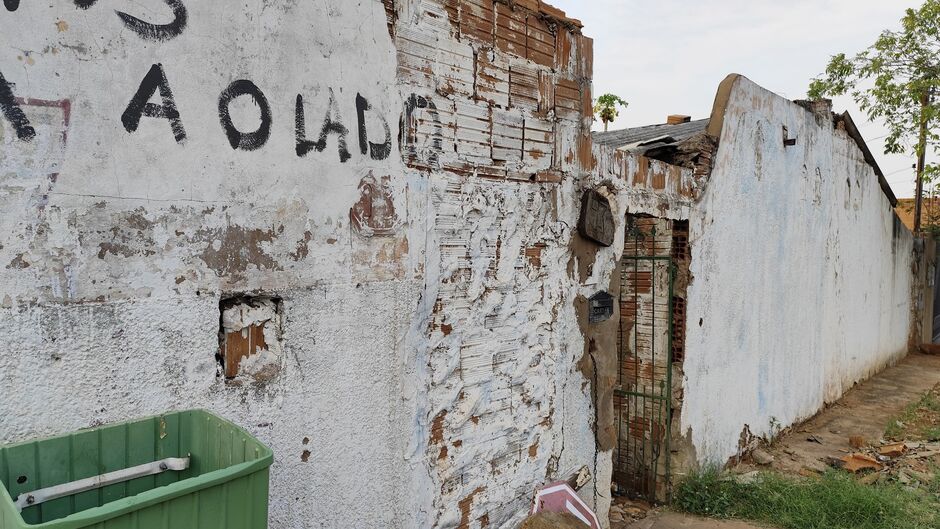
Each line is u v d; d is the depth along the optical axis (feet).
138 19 6.44
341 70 8.37
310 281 8.08
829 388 29.22
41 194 5.88
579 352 13.34
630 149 18.39
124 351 6.45
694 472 17.65
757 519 15.94
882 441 23.84
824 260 27.68
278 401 7.79
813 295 26.58
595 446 14.02
